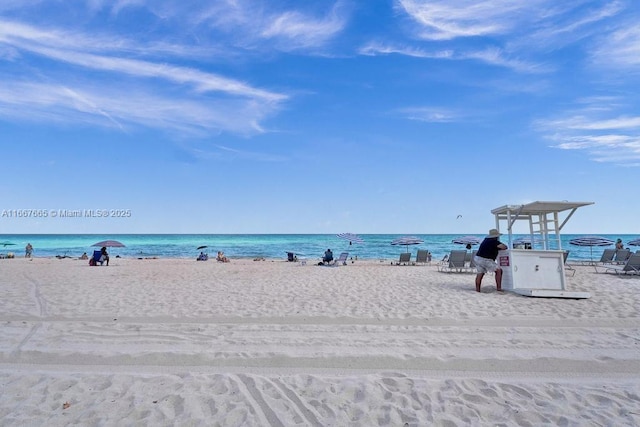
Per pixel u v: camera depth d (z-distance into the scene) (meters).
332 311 7.83
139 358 5.05
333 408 3.74
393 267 20.16
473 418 3.56
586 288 11.28
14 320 7.00
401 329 6.45
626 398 3.94
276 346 5.54
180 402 3.83
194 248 52.22
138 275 15.09
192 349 5.39
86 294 9.90
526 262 10.33
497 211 11.59
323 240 81.44
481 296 9.69
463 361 4.95
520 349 5.41
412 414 3.63
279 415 3.61
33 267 19.34
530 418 3.56
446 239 81.31
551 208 11.18
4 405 3.75
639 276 14.66
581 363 4.90
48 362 4.93
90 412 3.63
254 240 82.38
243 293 10.15
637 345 5.59
